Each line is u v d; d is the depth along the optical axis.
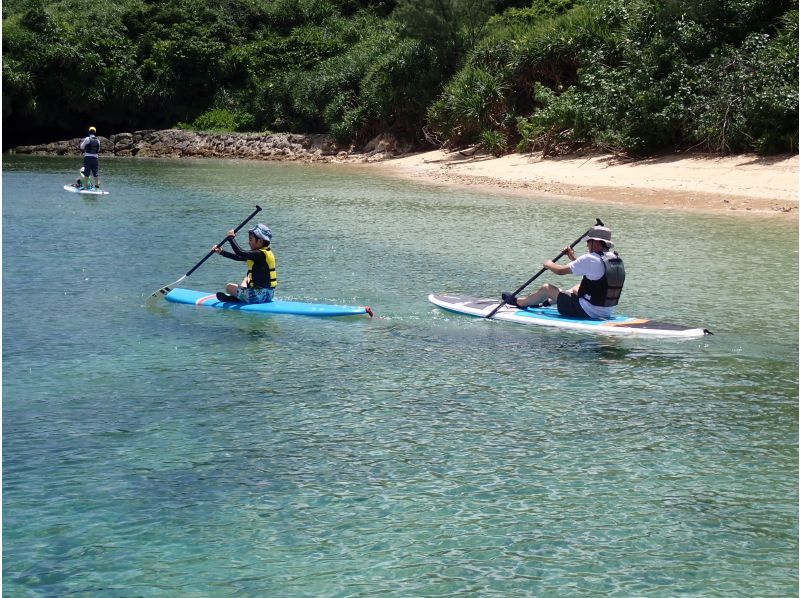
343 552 4.88
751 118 23.64
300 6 50.47
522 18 39.19
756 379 8.00
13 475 5.82
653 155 26.19
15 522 5.19
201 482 5.75
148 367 8.20
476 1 37.09
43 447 6.29
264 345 9.01
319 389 7.64
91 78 45.41
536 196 22.64
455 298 10.88
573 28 30.91
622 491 5.66
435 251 14.48
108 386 7.63
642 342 9.22
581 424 6.85
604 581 4.60
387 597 4.44
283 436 6.55
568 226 17.20
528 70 31.73
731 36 26.88
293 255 14.07
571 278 12.60
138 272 12.62
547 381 7.91
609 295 9.85
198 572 4.67
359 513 5.34
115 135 43.53
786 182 21.36
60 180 27.59
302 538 5.03
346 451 6.29
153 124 47.09
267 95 44.94
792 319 10.15
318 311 10.23
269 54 46.94
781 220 17.83
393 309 10.59
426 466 6.04
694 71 25.64
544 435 6.62
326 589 4.51
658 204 20.44
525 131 30.27
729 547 4.95
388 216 18.83
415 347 8.99
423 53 36.94
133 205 20.81
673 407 7.25
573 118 27.95
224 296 10.73
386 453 6.25
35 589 4.50
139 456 6.16
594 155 27.78
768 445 6.45
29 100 44.41
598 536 5.07
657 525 5.20
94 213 19.11
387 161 35.59
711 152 24.97
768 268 13.08
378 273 12.67
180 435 6.55
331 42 46.25
